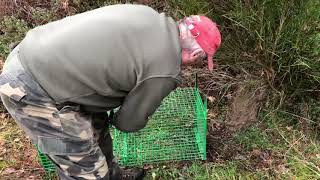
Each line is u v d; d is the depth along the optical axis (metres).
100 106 2.21
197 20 2.15
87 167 2.35
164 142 3.33
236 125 3.42
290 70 3.29
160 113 3.52
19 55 2.15
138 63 2.03
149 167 3.18
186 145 3.30
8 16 4.27
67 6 4.19
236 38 3.40
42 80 2.08
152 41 2.03
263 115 3.44
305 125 3.37
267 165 3.16
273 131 3.36
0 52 4.07
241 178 3.08
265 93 3.44
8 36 4.16
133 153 3.26
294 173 3.10
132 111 2.19
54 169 3.15
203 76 3.73
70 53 2.04
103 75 2.06
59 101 2.11
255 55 3.32
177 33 2.09
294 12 3.04
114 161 2.91
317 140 3.31
